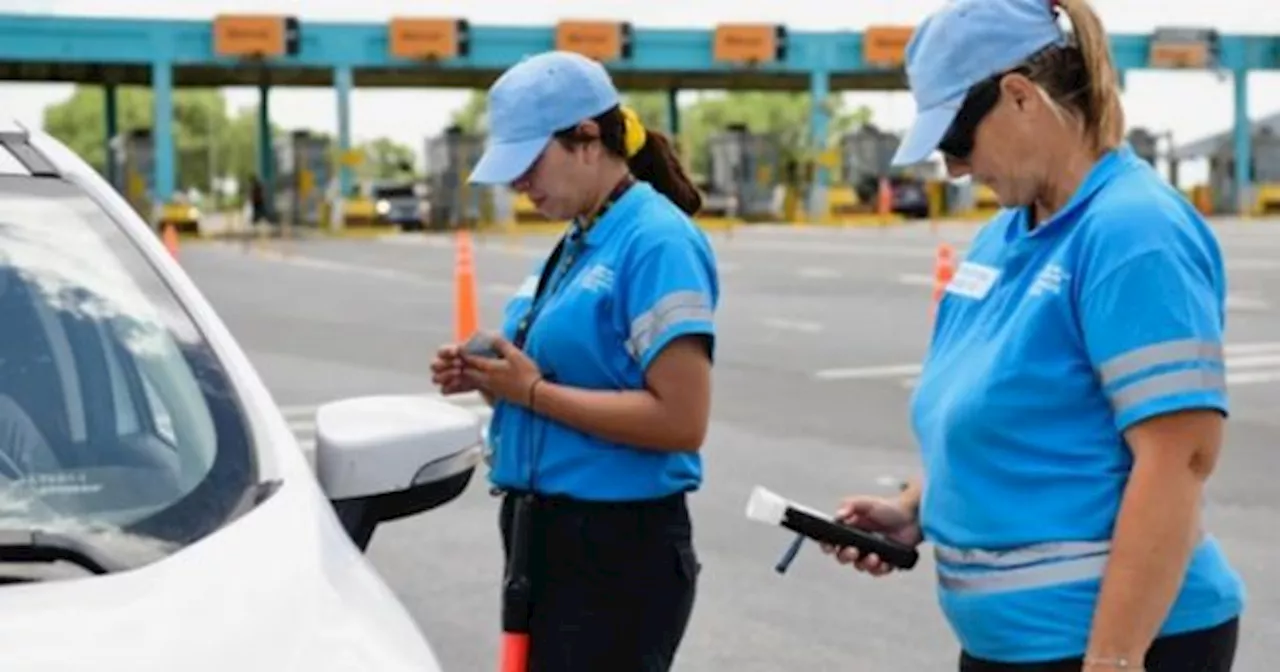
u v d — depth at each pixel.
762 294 26.55
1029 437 3.33
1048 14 3.32
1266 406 14.69
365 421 3.86
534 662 4.55
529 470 4.48
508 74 4.41
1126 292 3.16
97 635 2.93
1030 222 3.44
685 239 4.35
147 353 3.81
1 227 4.04
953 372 3.47
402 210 64.38
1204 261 3.22
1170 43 67.31
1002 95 3.31
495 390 4.41
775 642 7.94
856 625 8.20
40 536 3.24
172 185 59.66
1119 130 3.33
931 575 9.04
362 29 61.53
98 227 4.13
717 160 68.94
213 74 69.12
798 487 11.42
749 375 17.02
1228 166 70.19
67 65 66.56
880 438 13.34
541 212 4.49
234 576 3.18
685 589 4.58
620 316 4.36
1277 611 8.34
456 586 8.94
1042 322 3.29
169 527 3.36
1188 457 3.18
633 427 4.32
